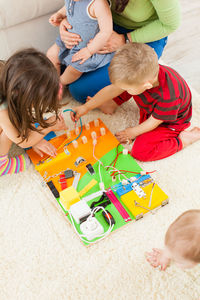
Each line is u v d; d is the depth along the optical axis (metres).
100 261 1.05
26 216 1.17
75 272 1.03
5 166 1.24
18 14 1.34
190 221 0.77
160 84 1.16
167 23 1.27
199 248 0.75
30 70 0.92
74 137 1.37
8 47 1.46
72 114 1.41
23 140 1.14
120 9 1.22
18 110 1.00
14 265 1.06
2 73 0.96
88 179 1.22
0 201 1.21
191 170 1.26
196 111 1.49
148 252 1.05
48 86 0.97
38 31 1.48
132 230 1.10
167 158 1.30
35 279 1.03
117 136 1.37
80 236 1.07
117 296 0.98
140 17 1.30
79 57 1.35
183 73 1.69
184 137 1.32
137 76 1.05
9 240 1.12
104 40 1.28
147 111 1.31
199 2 2.08
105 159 1.29
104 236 1.08
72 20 1.29
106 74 1.42
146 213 1.13
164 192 1.16
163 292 0.98
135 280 1.00
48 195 1.22
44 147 1.29
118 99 1.47
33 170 1.30
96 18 1.25
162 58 1.77
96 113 1.51
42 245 1.10
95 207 1.10
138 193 1.13
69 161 1.29
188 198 1.18
